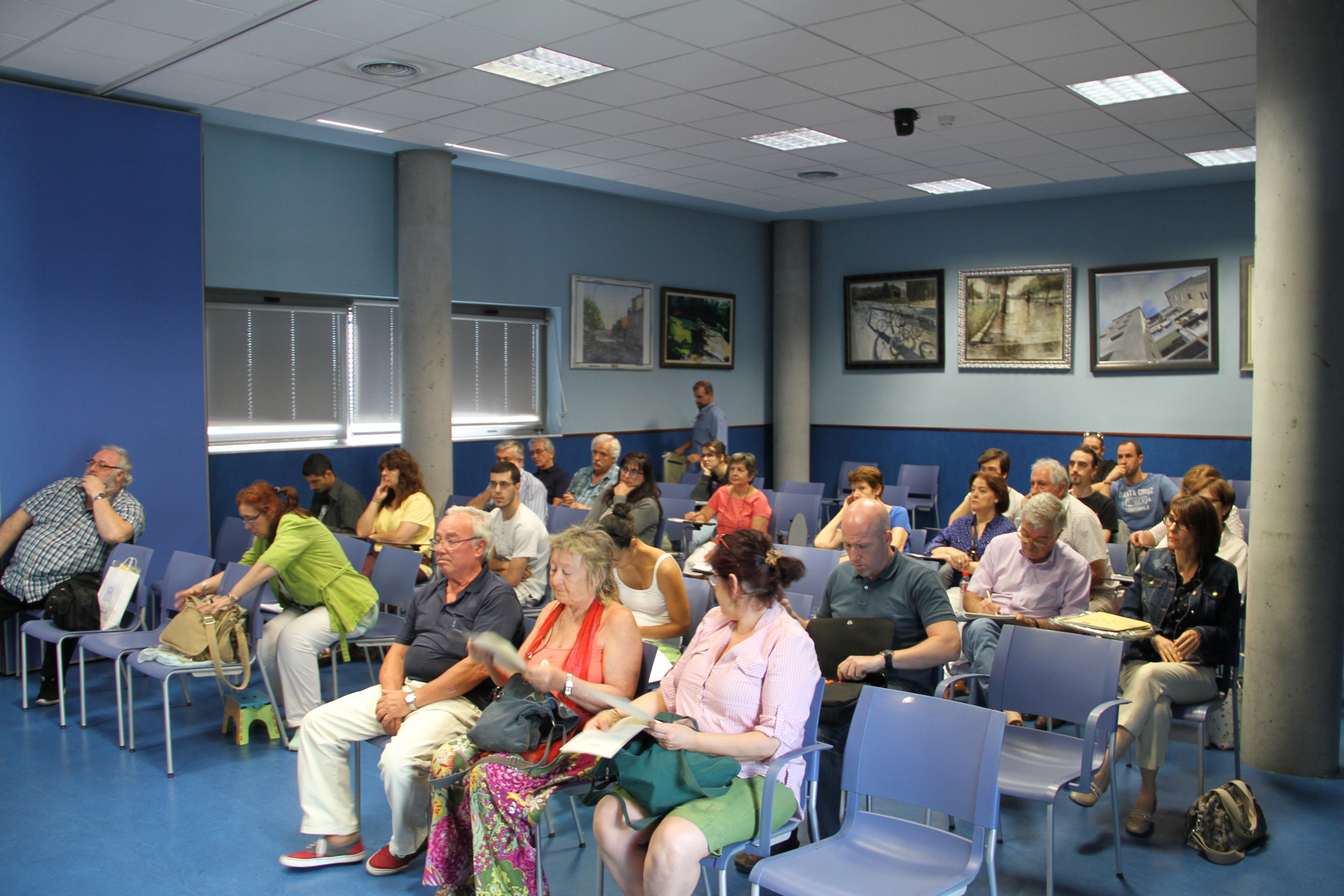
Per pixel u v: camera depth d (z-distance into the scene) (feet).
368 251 27.14
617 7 15.10
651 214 34.94
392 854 10.77
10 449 18.62
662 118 21.80
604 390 33.78
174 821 12.13
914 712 8.64
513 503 17.19
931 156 25.44
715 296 37.42
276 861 11.12
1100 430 33.09
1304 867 11.00
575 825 12.13
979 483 16.89
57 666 16.51
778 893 7.86
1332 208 12.99
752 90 19.52
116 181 19.88
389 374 28.40
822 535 18.72
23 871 10.82
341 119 22.16
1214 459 30.96
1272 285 13.53
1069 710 10.85
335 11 15.34
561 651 10.14
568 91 19.71
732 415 38.60
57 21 15.81
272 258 25.11
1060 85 19.10
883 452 37.88
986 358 35.19
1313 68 12.96
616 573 13.88
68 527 17.98
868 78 18.67
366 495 27.37
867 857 8.46
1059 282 33.47
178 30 16.22
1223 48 16.83
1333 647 13.47
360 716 11.18
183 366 20.99
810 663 9.14
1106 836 11.80
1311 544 13.38
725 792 8.64
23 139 18.60
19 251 18.63
